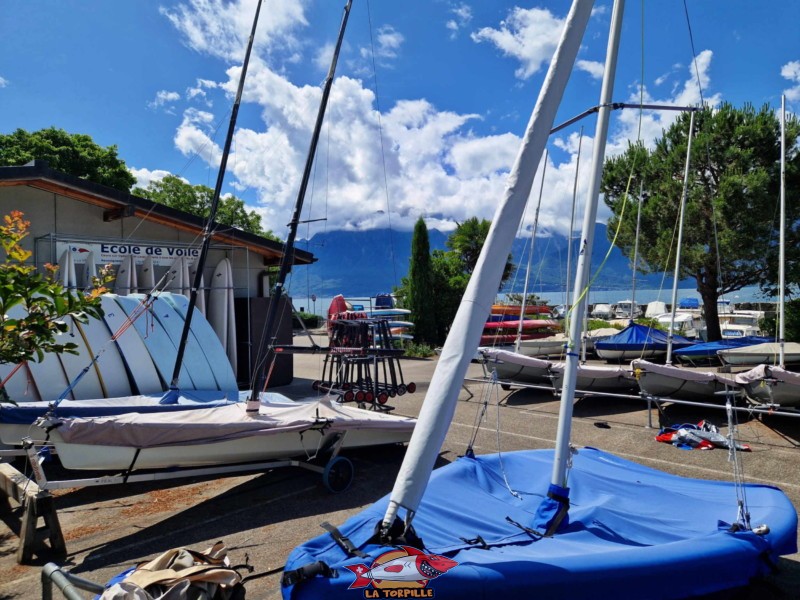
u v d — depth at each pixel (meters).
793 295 17.95
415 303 23.06
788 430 8.52
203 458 5.72
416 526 3.64
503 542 3.52
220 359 9.91
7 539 4.86
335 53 7.09
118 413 7.10
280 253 13.53
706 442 7.69
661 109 4.34
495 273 3.20
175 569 3.00
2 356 3.43
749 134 16.42
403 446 7.91
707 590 3.19
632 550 3.24
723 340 15.34
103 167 23.94
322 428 6.15
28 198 10.53
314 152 7.08
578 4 3.46
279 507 5.68
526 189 3.31
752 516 3.93
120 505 5.77
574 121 4.42
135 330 9.28
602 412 10.22
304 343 23.27
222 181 8.20
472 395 11.80
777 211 16.16
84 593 3.92
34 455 4.71
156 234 12.23
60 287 3.57
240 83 8.15
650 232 18.91
